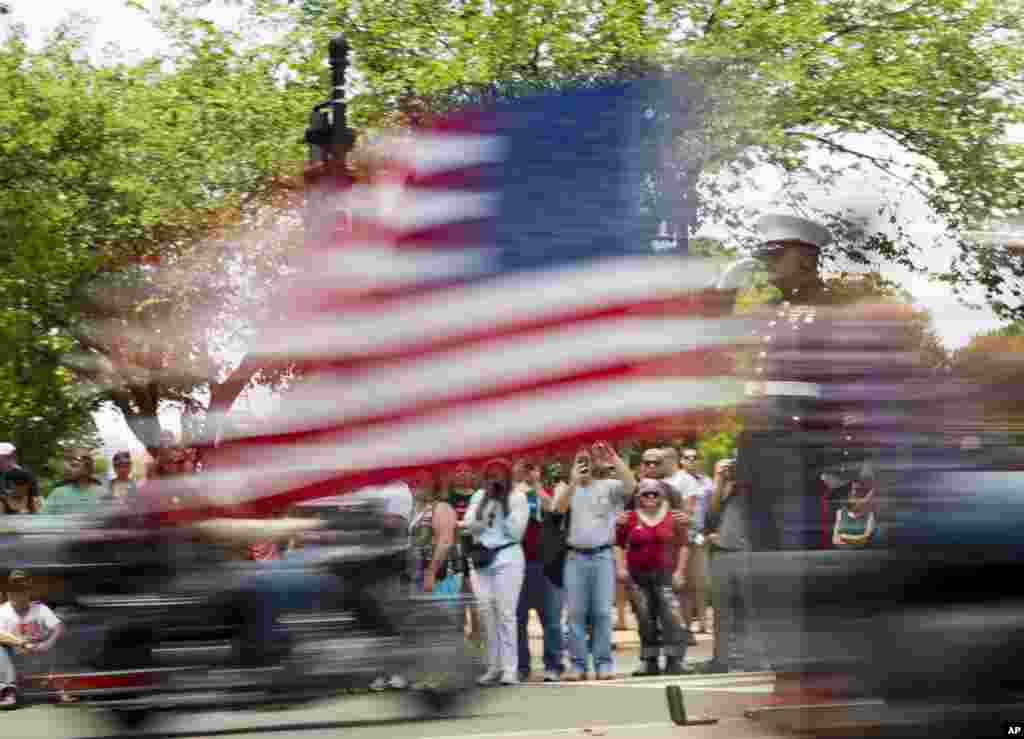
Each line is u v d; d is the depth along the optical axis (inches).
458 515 1106.7
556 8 2659.9
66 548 712.4
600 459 1158.3
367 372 1067.3
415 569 764.0
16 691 750.5
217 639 709.3
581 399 1073.5
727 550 943.7
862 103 2856.8
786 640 726.5
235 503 736.3
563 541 1178.0
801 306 791.7
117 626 706.8
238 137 2667.3
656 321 1046.4
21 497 1130.7
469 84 2573.8
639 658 1195.9
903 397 706.8
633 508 1174.3
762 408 786.2
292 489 751.1
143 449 844.6
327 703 731.4
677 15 2797.7
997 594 652.7
